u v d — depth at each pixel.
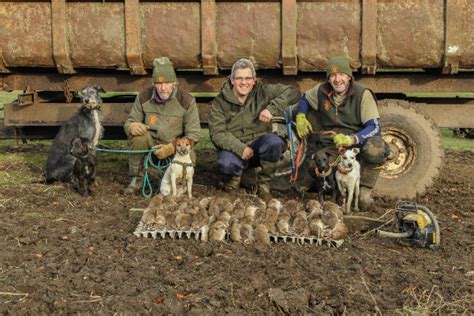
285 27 6.67
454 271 4.61
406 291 4.24
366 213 6.12
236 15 6.75
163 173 6.77
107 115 7.48
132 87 7.42
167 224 5.32
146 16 6.84
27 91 7.54
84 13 6.93
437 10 6.60
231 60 6.88
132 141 6.70
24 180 7.51
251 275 4.41
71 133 7.23
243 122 6.63
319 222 5.20
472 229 5.64
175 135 6.80
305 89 7.22
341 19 6.67
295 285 4.29
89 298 4.11
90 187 6.85
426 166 6.82
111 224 5.72
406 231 5.12
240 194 6.70
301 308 4.01
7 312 3.94
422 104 7.13
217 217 5.39
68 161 7.21
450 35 6.58
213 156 9.36
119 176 7.82
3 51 7.09
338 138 5.93
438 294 4.19
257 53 6.82
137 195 6.87
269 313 3.96
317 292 4.21
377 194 6.91
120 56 7.00
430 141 6.79
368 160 5.98
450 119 7.11
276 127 6.88
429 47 6.68
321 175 6.00
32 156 9.05
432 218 5.09
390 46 6.70
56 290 4.20
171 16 6.81
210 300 4.02
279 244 5.11
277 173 6.86
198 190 6.95
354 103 6.17
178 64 6.96
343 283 4.34
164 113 6.73
